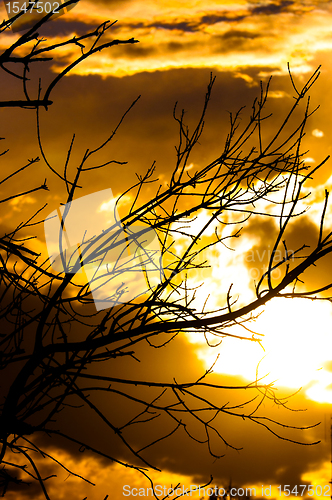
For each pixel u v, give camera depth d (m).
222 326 2.52
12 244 2.23
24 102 1.94
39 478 2.43
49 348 2.56
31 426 2.49
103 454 2.50
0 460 2.44
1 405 2.56
